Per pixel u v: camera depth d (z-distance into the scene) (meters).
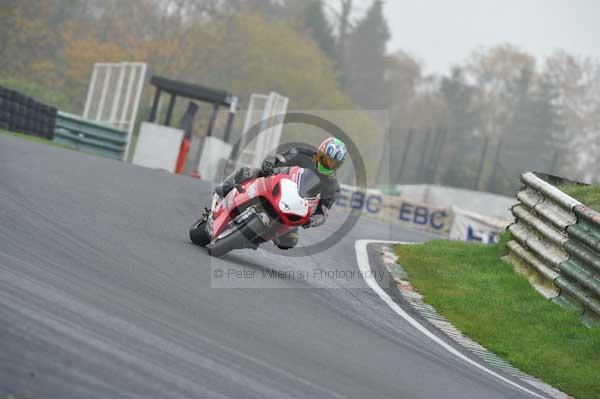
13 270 17.03
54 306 15.17
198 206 41.97
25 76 191.25
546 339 27.14
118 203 33.97
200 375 13.52
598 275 29.38
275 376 14.73
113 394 11.59
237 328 17.97
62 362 12.31
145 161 85.69
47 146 56.09
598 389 22.36
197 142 176.00
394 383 16.89
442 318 28.66
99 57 191.75
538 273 34.25
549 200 36.03
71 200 30.81
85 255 21.27
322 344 18.91
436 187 143.25
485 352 24.56
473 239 93.94
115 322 15.33
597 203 37.19
